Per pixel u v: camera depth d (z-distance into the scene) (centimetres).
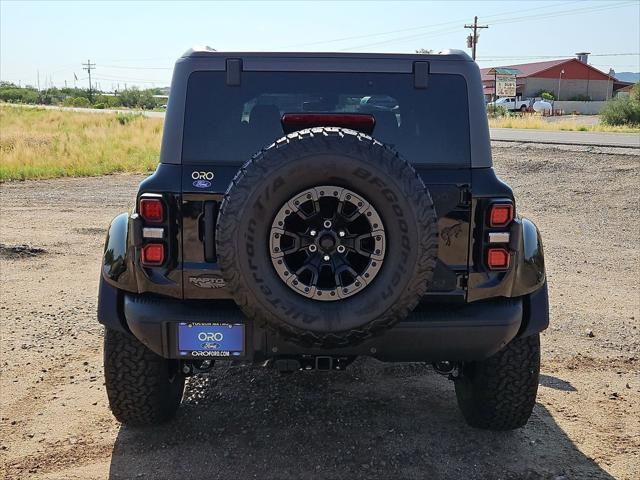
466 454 361
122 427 389
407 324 317
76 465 348
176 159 331
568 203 1273
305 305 288
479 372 364
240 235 285
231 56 339
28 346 523
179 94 337
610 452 366
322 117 317
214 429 387
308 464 349
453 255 326
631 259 848
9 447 365
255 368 479
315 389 443
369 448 365
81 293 679
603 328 575
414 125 341
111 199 1359
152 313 323
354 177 282
